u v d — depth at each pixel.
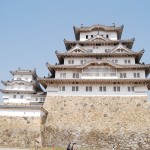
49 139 49.12
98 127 49.66
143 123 49.34
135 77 56.12
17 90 78.25
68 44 65.19
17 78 85.06
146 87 54.12
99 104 53.31
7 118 48.91
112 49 60.09
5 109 49.66
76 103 54.09
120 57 59.78
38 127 47.66
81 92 55.34
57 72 58.22
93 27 67.81
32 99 74.62
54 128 50.25
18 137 46.78
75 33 70.75
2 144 46.34
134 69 56.72
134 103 52.62
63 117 52.22
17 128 47.66
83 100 54.38
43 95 74.31
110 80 54.09
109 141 47.75
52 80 55.75
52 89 56.38
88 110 52.69
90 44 64.06
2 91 78.56
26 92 78.25
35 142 46.19
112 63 56.03
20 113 49.09
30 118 48.59
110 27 67.56
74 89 55.91
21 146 45.78
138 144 46.88
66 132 49.69
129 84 54.78
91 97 54.56
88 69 57.38
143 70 56.47
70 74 57.94
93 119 51.16
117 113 51.53
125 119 50.38
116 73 56.25
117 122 50.09
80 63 60.12
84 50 60.94
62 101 54.81
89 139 48.44
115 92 54.44
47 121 51.94
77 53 59.88
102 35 65.62
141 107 51.84
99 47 63.62
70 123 50.97
